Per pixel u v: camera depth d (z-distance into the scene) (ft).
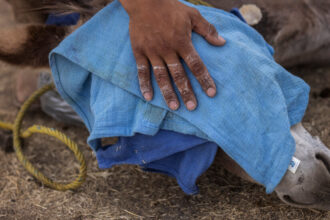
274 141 5.98
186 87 5.93
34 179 9.21
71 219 7.94
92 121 7.26
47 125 11.20
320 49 11.49
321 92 11.18
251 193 8.04
